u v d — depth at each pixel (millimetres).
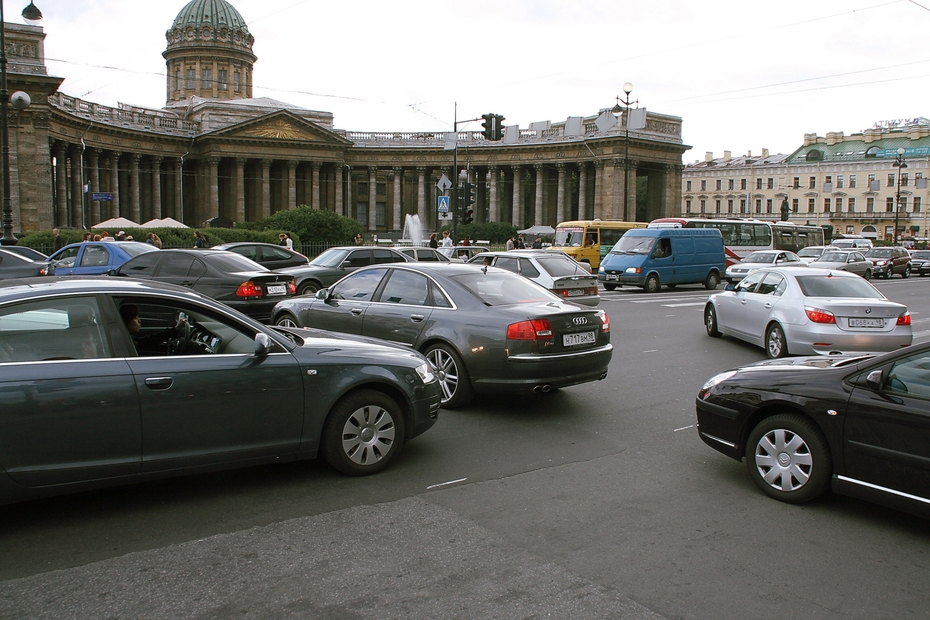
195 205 77625
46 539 5023
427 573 4566
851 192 99938
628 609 4164
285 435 6039
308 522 5355
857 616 4137
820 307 12188
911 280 41344
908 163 95188
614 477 6508
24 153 49531
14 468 4992
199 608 4109
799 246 50312
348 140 77750
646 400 9641
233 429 5789
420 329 9055
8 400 4961
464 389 8711
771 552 4973
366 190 90688
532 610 4133
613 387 10469
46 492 5125
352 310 9883
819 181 102250
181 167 75875
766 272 14250
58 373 5160
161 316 6086
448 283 9195
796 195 104375
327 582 4434
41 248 33969
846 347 12008
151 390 5434
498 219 79312
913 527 5461
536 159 76750
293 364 6066
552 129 76812
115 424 5305
